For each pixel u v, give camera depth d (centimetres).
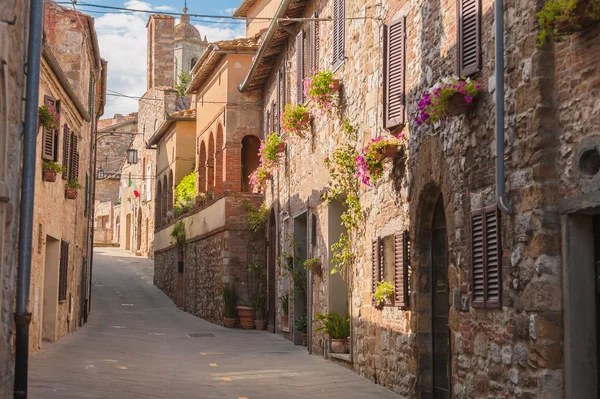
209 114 2934
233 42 2638
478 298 895
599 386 727
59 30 2342
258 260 2577
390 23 1241
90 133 2692
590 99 710
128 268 4553
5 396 915
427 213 1122
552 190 760
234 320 2541
